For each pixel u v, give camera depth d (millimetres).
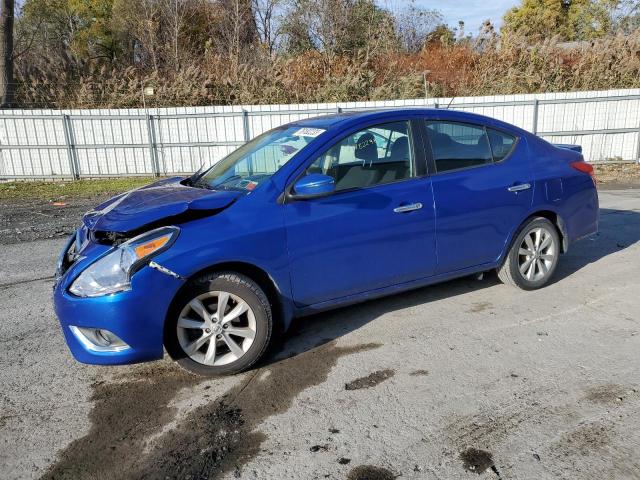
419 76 16812
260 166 4043
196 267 3307
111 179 14562
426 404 3152
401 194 4082
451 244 4340
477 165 4535
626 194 10203
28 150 14398
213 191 3854
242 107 14312
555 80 17062
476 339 3990
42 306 5035
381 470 2605
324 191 3605
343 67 17812
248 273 3607
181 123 14406
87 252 3389
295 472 2615
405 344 3953
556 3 34344
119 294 3160
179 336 3393
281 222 3602
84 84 16938
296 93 16969
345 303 3996
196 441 2896
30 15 30281
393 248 4051
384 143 4141
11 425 3109
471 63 18469
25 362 3900
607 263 5715
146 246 3227
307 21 25703
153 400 3326
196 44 27953
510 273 4766
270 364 3725
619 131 14250
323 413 3107
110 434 2990
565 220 4988
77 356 3311
